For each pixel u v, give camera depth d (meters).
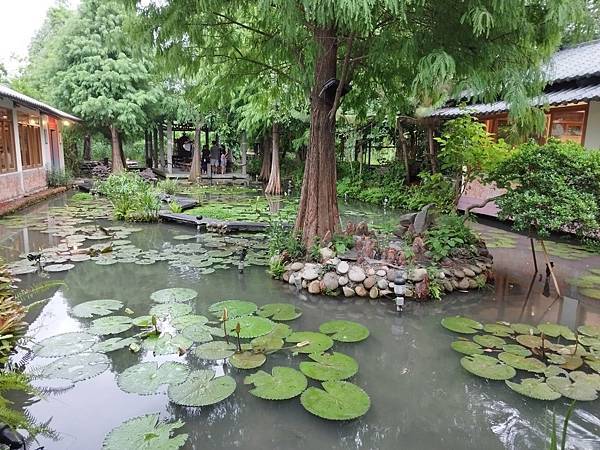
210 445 2.30
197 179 17.42
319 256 5.10
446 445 2.35
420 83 3.91
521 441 2.39
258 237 7.51
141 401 2.67
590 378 2.95
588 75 7.52
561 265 5.88
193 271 5.48
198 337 3.54
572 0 3.80
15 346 3.30
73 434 2.37
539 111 4.66
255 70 6.36
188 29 4.97
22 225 8.13
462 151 5.80
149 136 22.56
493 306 4.40
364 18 3.49
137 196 8.91
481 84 3.93
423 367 3.18
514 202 4.77
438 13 4.02
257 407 2.63
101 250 6.22
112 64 16.38
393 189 11.95
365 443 2.35
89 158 23.52
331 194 5.52
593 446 2.35
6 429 2.23
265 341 3.46
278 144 14.38
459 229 5.43
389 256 4.94
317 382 2.89
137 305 4.30
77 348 3.32
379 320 4.03
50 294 4.59
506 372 3.04
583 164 4.46
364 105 7.14
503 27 3.86
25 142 12.19
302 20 4.10
